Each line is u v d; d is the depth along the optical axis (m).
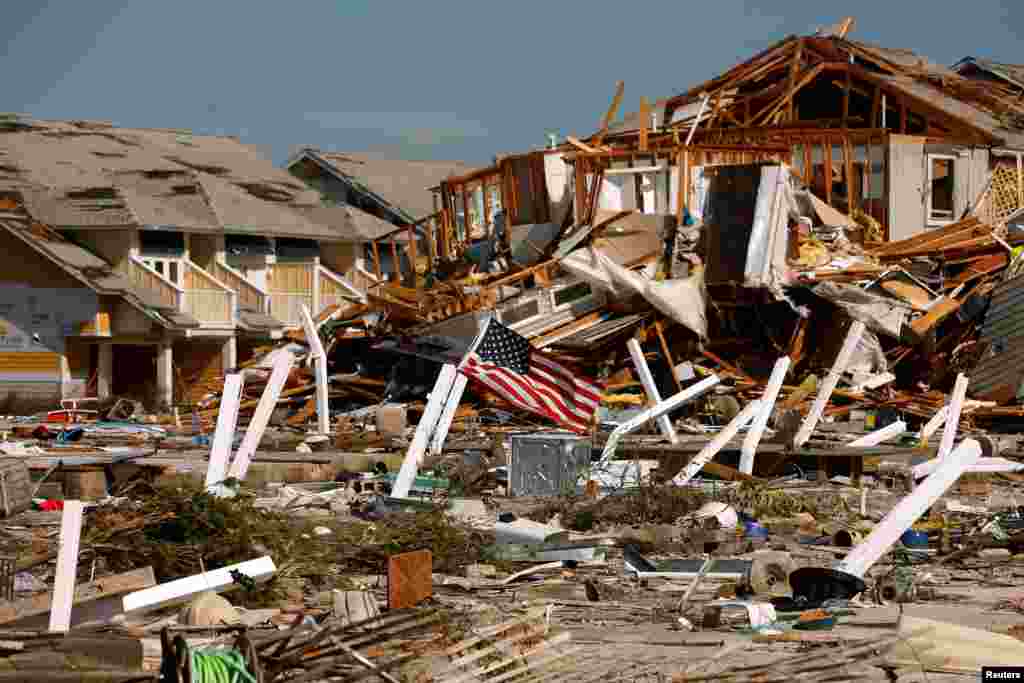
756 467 42.25
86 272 81.56
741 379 62.00
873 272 66.44
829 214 73.62
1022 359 61.59
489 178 74.94
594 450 43.41
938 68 97.25
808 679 16.02
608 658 17.83
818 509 34.97
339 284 94.62
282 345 69.75
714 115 89.56
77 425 56.44
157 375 82.62
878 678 16.44
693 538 29.31
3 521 30.48
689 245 65.56
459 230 79.12
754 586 23.55
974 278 69.81
